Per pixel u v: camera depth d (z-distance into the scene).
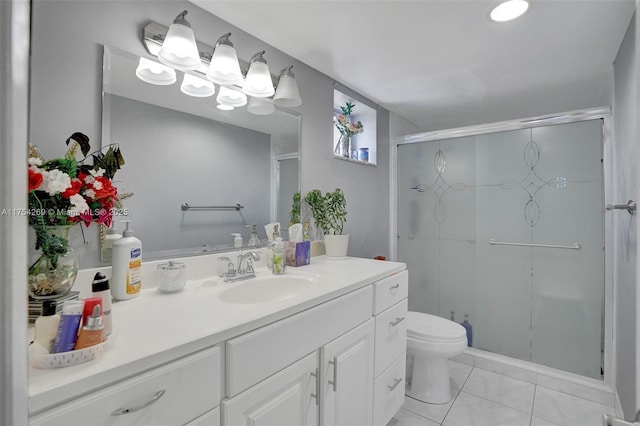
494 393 2.02
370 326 1.42
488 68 1.99
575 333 2.12
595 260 2.06
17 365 0.32
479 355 2.37
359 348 1.33
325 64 1.94
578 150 2.12
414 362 2.00
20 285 0.32
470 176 2.54
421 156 2.77
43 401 0.53
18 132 0.32
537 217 2.27
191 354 0.75
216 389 0.79
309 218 1.96
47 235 0.86
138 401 0.65
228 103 1.50
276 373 0.95
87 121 1.05
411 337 1.90
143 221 1.19
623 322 1.70
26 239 0.33
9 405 0.31
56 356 0.60
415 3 1.37
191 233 1.35
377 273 1.50
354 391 1.30
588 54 1.81
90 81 1.06
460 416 1.79
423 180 2.76
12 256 0.32
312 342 1.09
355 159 2.38
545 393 2.02
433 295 2.70
